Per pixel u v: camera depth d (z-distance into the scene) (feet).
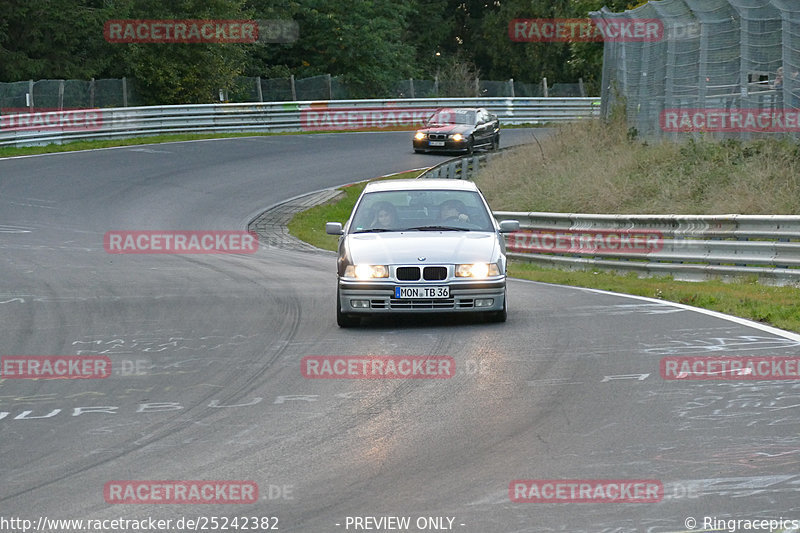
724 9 277.64
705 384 97.45
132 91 546.26
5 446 83.56
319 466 75.41
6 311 158.20
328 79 593.01
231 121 494.59
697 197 263.70
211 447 81.35
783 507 64.13
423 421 87.35
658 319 135.44
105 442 83.92
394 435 83.20
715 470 71.77
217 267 217.97
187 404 96.53
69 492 71.00
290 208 330.13
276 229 298.15
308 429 85.92
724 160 273.13
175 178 370.94
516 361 110.93
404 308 132.05
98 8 596.70
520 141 487.61
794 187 242.58
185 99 565.53
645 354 112.27
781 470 71.26
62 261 224.74
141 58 548.31
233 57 603.26
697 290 169.07
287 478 72.79
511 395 95.66
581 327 130.93
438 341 124.26
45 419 92.38
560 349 116.67
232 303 162.71
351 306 133.08
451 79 655.76
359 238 140.77
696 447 77.30
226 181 369.91
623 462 74.23
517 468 73.51
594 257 223.71
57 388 105.29
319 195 352.28
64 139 433.48
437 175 354.95
